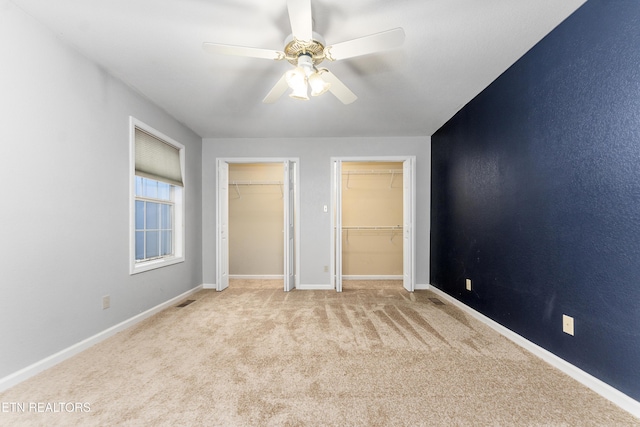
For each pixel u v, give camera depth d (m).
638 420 1.39
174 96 2.89
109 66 2.34
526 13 1.76
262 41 2.04
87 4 1.69
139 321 2.78
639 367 1.40
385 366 1.92
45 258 1.88
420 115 3.42
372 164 5.06
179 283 3.58
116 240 2.51
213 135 4.16
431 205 4.18
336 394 1.61
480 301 2.83
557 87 1.88
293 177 4.37
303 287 4.26
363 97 2.93
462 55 2.20
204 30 1.92
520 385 1.69
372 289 4.20
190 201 3.89
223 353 2.11
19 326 1.72
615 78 1.51
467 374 1.82
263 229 5.12
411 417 1.43
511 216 2.36
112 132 2.46
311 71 1.84
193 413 1.46
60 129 1.98
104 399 1.56
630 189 1.44
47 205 1.89
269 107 3.16
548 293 1.96
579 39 1.71
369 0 1.65
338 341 2.32
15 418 1.41
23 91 1.74
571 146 1.77
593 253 1.63
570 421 1.39
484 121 2.75
